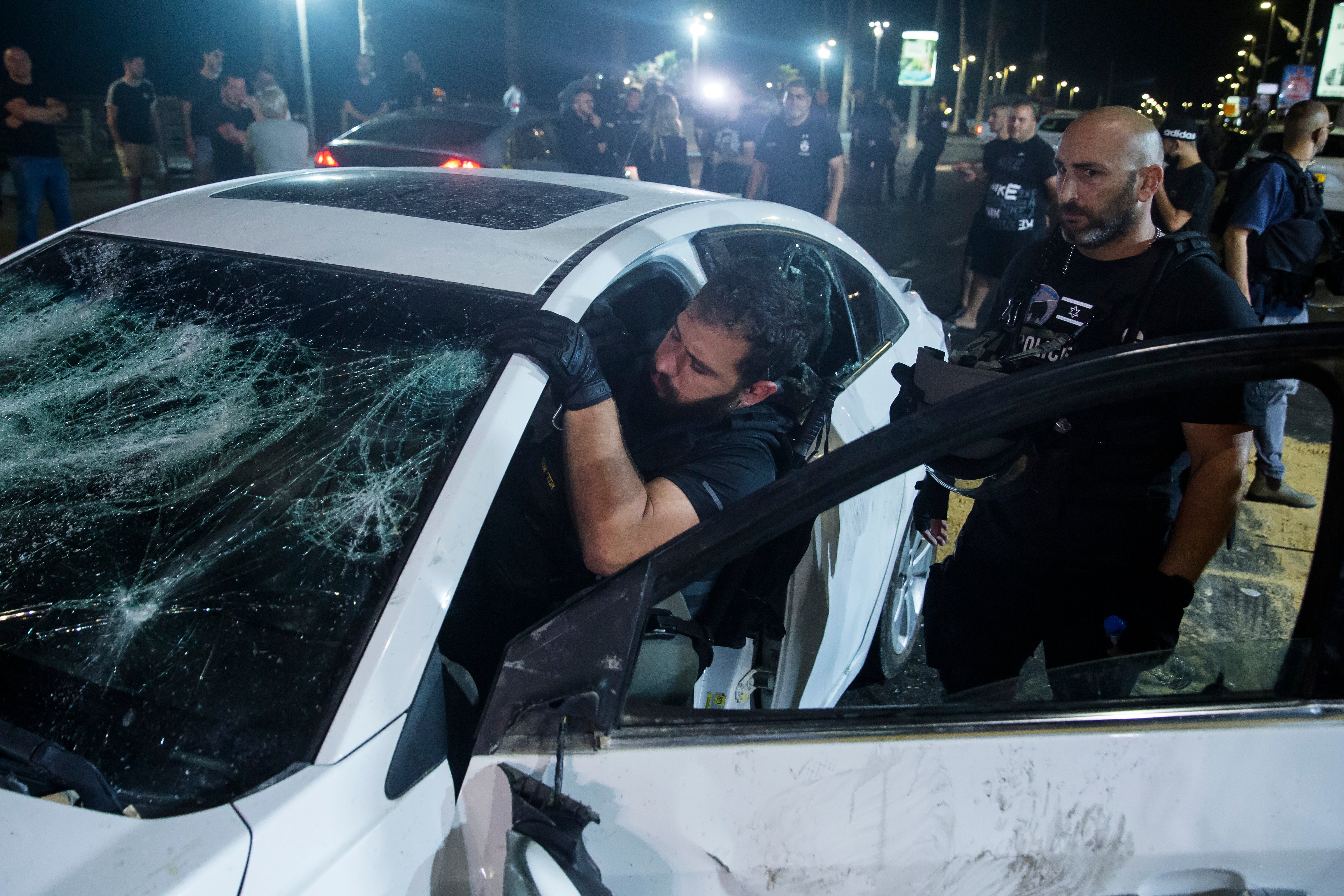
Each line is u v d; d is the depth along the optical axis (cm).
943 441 122
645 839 109
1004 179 613
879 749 111
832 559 217
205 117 852
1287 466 459
